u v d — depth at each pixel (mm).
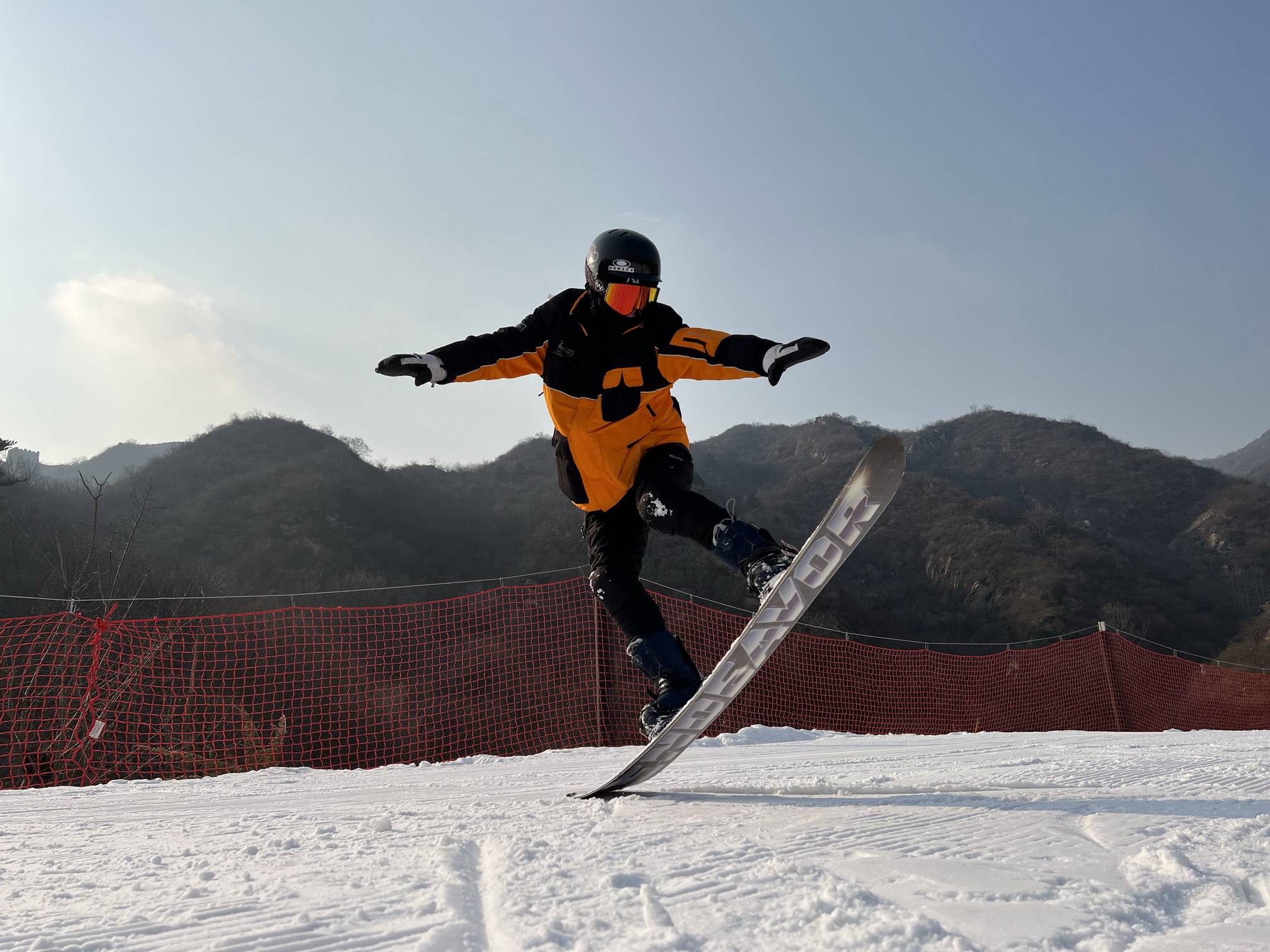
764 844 1565
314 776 5078
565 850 1563
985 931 1049
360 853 1645
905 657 21406
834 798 2217
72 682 10312
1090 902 1147
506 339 2496
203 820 2426
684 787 2705
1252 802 1908
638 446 2561
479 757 6289
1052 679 20125
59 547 17578
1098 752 4465
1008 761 4078
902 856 1437
